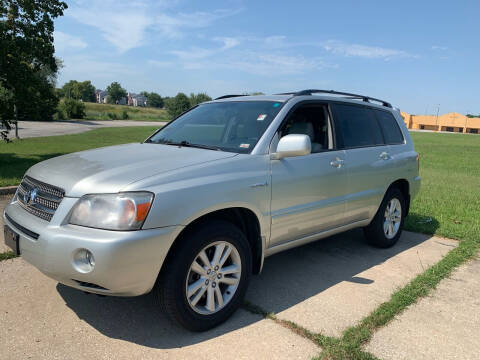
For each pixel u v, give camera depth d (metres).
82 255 2.58
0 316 3.09
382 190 4.81
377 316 3.26
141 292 2.70
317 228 4.02
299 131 3.86
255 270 3.51
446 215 6.83
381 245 5.09
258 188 3.28
